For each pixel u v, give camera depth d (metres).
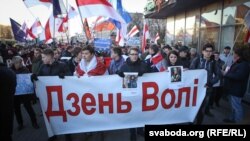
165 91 4.50
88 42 8.70
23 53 10.93
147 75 4.41
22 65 5.47
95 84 4.33
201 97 4.65
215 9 11.08
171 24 17.78
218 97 7.00
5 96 3.14
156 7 16.12
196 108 4.66
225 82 5.69
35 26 12.21
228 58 7.93
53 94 4.29
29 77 5.05
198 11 13.01
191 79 4.57
